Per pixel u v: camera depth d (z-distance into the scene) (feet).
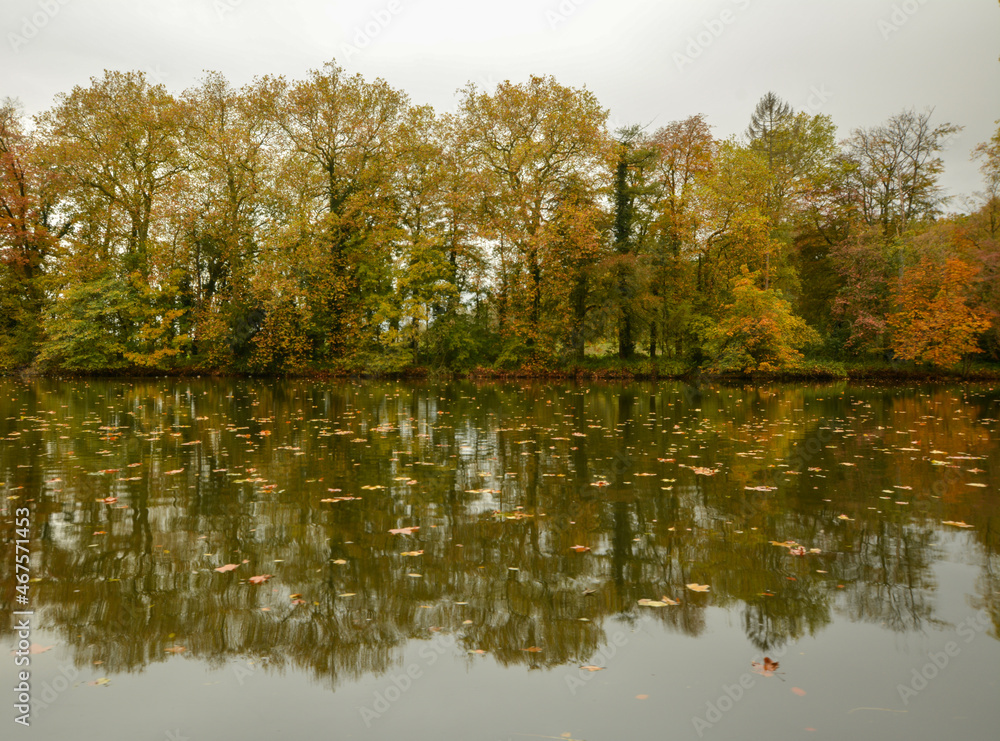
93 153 98.37
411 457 32.22
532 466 30.09
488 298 109.81
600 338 111.14
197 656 12.16
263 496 24.03
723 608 14.29
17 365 100.83
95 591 15.02
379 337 105.81
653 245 108.17
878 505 22.93
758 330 97.30
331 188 102.53
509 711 10.39
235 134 98.02
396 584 15.58
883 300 104.01
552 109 102.63
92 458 31.35
